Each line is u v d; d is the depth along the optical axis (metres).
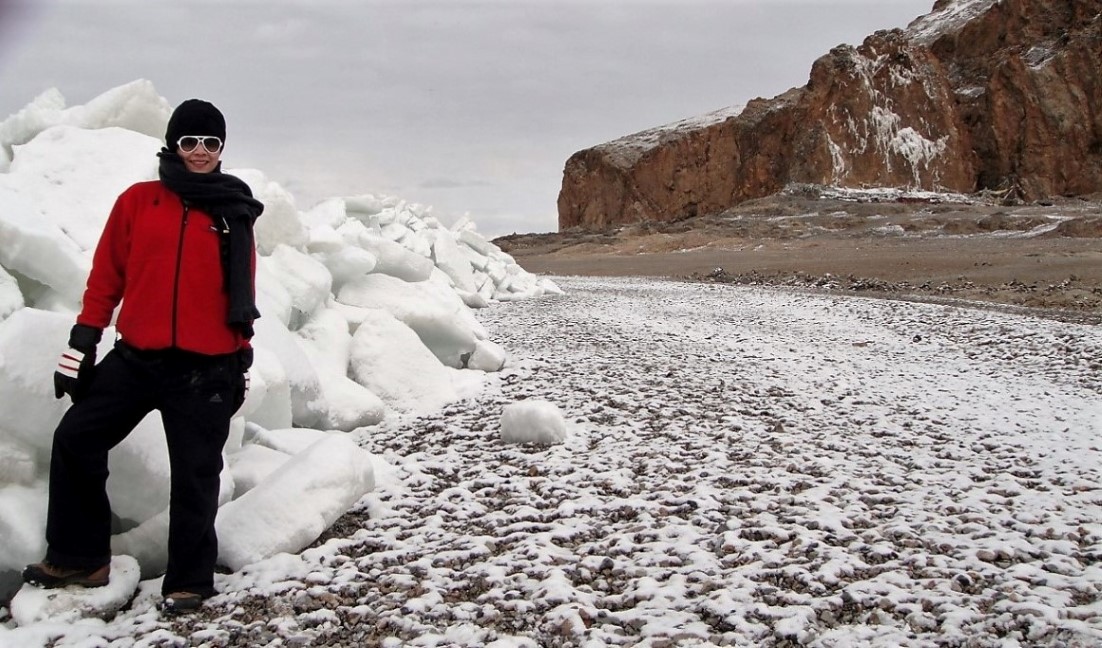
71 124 7.00
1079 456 6.61
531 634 3.81
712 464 6.38
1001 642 3.61
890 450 6.87
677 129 96.75
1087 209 52.81
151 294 3.78
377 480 5.88
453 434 7.23
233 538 4.48
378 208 15.03
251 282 3.93
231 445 5.37
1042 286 22.06
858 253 38.84
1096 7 72.25
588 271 39.50
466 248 20.31
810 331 14.70
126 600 4.03
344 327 8.67
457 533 5.01
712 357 11.51
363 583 4.29
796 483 5.91
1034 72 68.00
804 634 3.72
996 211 53.47
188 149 3.84
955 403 8.76
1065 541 4.72
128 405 3.82
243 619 3.94
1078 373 10.36
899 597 4.04
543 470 6.19
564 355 11.38
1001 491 5.72
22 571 3.96
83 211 6.01
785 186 70.50
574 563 4.57
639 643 3.68
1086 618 3.83
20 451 4.18
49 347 4.19
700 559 4.53
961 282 23.92
